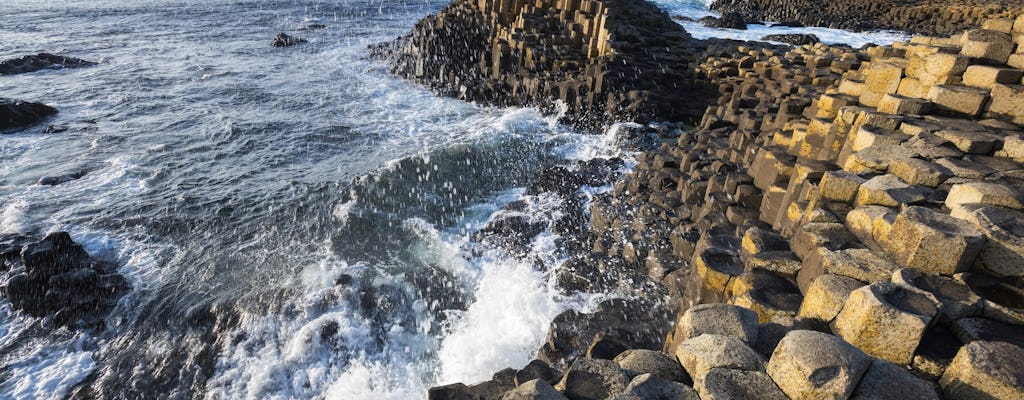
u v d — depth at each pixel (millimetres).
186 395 8211
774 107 15227
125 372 8555
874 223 5461
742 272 6504
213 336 9211
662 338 7402
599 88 20094
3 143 16453
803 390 3666
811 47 24109
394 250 11609
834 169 7699
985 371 3645
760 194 9688
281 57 30312
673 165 13406
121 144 16859
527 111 20797
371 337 9156
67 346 9008
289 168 15664
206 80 24609
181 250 11492
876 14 46938
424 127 19453
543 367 5703
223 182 14539
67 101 20812
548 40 24203
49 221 12211
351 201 13531
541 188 14211
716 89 20922
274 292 10086
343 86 24688
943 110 7906
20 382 8312
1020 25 7785
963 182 6043
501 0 26625
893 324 4094
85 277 9984
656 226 10727
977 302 4375
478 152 16906
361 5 53031
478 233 12211
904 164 6445
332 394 8250
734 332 4516
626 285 9359
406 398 8141
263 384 8391
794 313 5324
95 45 31172
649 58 23344
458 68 25953
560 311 9242
